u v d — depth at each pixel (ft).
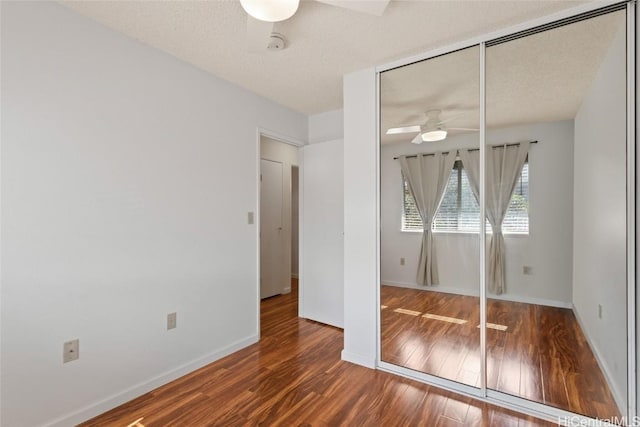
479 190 6.93
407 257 7.80
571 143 6.33
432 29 6.37
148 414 6.10
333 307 11.03
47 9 5.52
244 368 7.96
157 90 7.21
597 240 6.19
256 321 9.71
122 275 6.54
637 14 5.25
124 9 5.75
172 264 7.48
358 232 8.25
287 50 7.22
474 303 7.01
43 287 5.47
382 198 8.10
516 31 6.25
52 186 5.58
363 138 8.20
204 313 8.20
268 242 14.69
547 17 5.93
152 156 7.11
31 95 5.35
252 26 5.32
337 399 6.58
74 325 5.82
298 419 5.93
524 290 6.72
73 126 5.84
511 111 6.70
